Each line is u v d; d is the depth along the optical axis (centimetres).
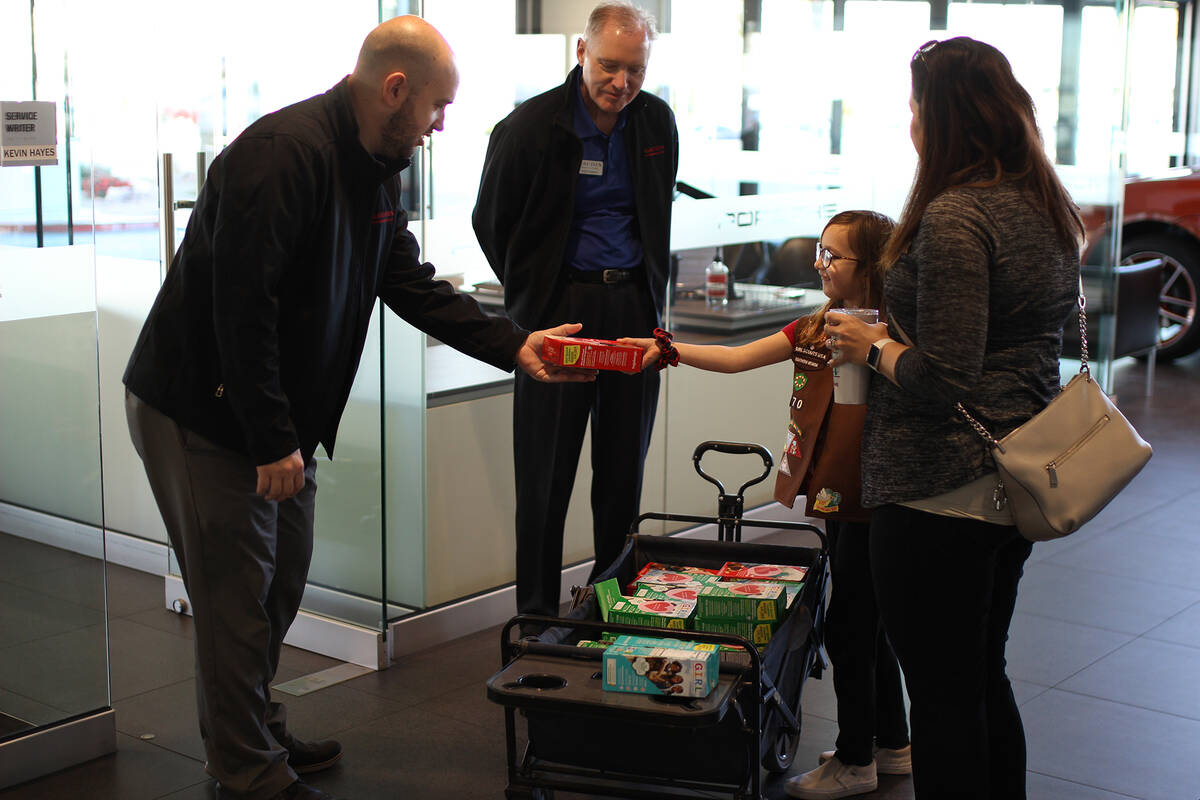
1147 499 520
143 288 421
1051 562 441
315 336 241
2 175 259
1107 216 588
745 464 480
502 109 368
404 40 229
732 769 216
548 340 270
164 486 247
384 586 342
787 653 245
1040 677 338
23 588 273
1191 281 791
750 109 450
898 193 512
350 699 324
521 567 358
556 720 219
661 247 344
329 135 233
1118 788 273
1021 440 192
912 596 203
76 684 285
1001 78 193
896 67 491
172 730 305
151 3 426
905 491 198
